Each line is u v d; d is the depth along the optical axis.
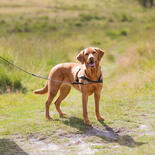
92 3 47.47
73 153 4.67
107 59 17.45
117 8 44.44
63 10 38.34
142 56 13.45
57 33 25.42
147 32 20.34
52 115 6.96
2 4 40.62
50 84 6.43
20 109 7.55
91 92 6.01
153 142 5.01
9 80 9.68
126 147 4.85
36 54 11.73
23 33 24.80
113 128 5.88
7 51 10.77
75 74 6.09
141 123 6.11
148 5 50.66
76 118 6.59
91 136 5.46
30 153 4.78
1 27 26.02
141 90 9.00
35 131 5.79
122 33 25.88
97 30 28.08
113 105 7.60
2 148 5.02
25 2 43.72
